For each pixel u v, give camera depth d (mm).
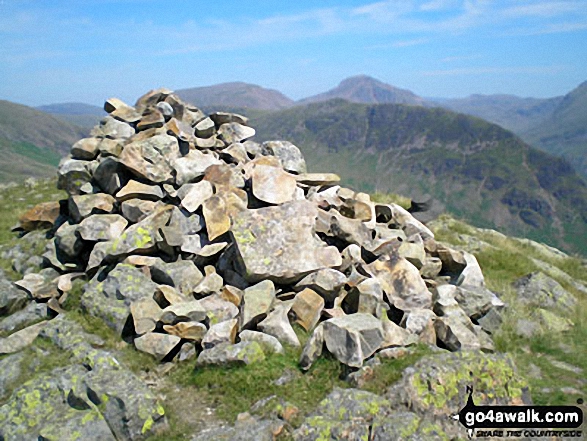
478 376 1677
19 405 1592
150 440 1525
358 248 2463
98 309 2115
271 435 1476
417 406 1573
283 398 1671
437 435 1439
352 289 2166
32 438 1493
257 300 2043
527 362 2078
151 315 2039
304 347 1885
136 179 2709
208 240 2400
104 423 1514
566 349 2209
